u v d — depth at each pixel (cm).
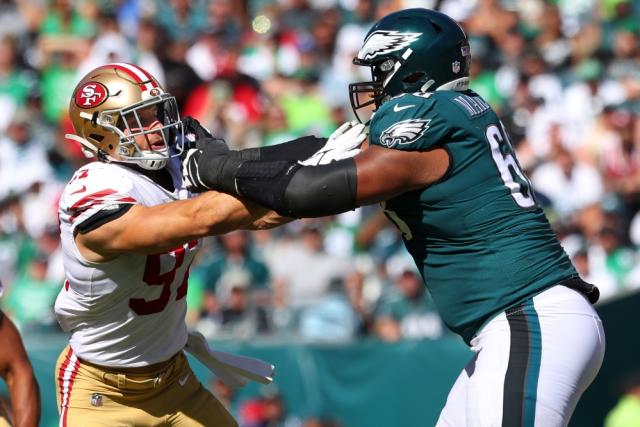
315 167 1253
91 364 1458
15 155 3788
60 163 3775
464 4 4309
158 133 1391
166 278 1397
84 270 1361
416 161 1261
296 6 4403
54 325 3142
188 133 1440
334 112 3809
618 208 3403
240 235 3144
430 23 1342
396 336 2922
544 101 3756
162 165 1393
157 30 3988
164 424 1495
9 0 4459
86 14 4375
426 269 1347
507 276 1294
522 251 1297
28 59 4206
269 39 4219
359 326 2981
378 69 1362
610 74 3956
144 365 1450
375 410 2641
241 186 1269
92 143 1415
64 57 4134
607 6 4262
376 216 3288
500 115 3738
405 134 1252
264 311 3042
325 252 3266
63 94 4028
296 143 1377
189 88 3900
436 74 1332
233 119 3788
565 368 1262
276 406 2639
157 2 4441
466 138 1285
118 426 1470
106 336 1423
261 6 4428
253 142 3747
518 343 1275
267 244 3322
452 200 1287
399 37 1335
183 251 1404
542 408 1243
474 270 1305
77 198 1328
